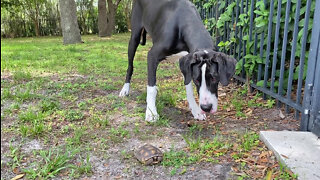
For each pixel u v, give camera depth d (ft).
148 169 4.28
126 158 4.56
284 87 6.92
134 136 5.32
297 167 4.07
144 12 6.93
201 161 4.44
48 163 4.31
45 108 6.54
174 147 4.89
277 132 5.05
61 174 4.16
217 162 4.39
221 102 6.95
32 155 4.64
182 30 5.66
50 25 35.35
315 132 4.98
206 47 5.24
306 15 5.34
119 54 15.14
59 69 11.04
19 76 9.38
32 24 34.45
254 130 5.46
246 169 4.22
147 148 4.49
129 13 40.29
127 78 7.71
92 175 4.14
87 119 6.06
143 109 6.62
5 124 5.79
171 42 5.73
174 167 4.31
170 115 6.28
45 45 20.40
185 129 5.62
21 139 5.16
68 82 8.98
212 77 4.40
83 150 4.80
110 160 4.51
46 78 9.48
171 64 11.91
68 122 5.90
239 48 7.89
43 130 5.43
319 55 4.91
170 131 5.53
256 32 7.03
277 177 3.98
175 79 9.30
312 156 4.33
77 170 4.22
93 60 12.96
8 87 8.36
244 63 7.67
